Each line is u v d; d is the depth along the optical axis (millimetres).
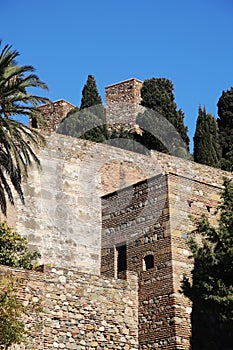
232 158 53844
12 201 35125
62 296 28719
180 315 29641
